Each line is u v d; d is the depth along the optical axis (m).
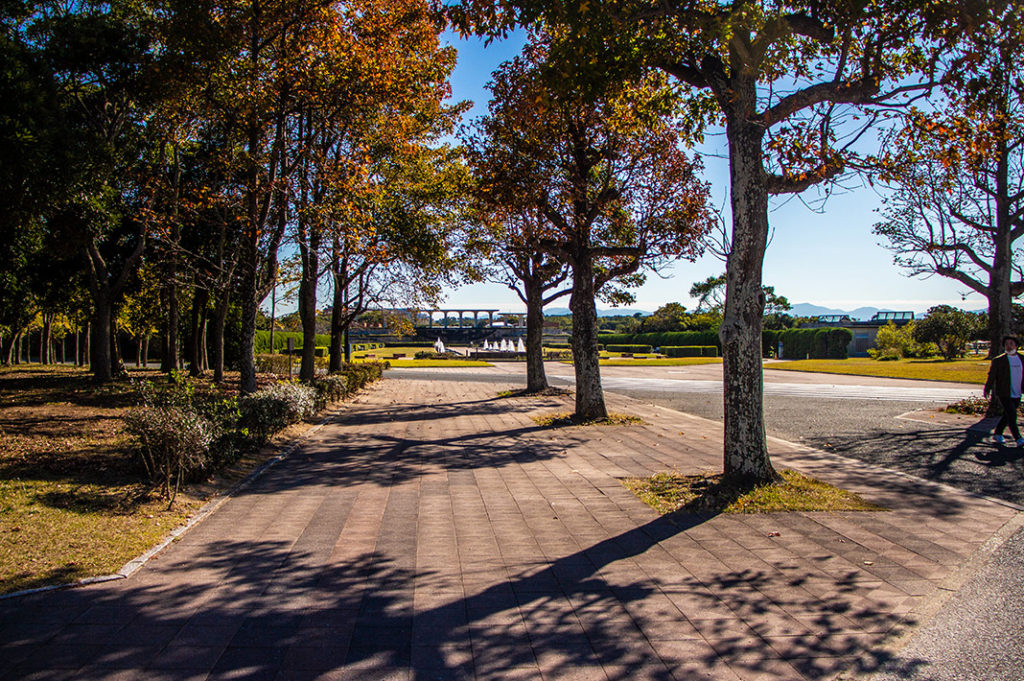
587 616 3.74
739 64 6.88
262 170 13.38
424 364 45.25
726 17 6.75
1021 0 6.30
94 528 5.22
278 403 10.63
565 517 5.95
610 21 6.68
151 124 15.12
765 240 6.88
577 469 8.30
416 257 18.69
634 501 6.53
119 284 19.61
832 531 5.40
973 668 3.13
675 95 9.23
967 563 4.61
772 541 5.14
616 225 14.12
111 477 7.01
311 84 11.99
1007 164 13.70
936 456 8.85
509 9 7.04
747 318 6.82
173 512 5.93
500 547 5.05
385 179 17.97
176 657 3.19
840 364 36.50
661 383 26.80
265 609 3.81
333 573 4.45
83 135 11.66
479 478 7.77
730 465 6.91
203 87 11.96
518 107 11.84
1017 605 3.87
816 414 14.34
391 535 5.38
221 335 21.53
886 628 3.58
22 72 9.02
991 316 14.35
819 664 3.18
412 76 12.35
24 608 3.75
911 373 27.20
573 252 13.36
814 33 7.06
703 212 12.42
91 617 3.65
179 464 6.36
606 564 4.63
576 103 7.64
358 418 14.45
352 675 3.04
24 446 8.77
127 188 16.62
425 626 3.60
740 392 6.85
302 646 3.34
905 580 4.29
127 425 6.47
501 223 14.64
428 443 10.66
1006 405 9.69
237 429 8.42
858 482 7.25
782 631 3.54
